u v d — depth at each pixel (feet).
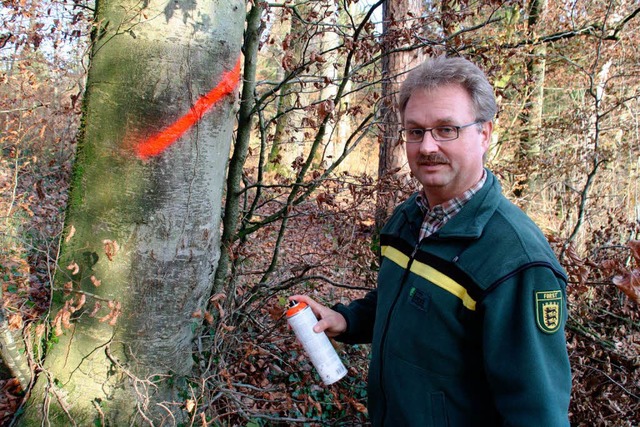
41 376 6.95
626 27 19.54
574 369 9.22
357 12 11.67
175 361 7.07
